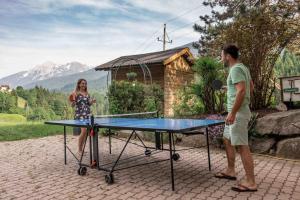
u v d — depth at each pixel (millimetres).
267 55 8719
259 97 8617
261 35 8523
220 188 4547
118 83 10391
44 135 11195
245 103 4270
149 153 7094
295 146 6438
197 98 9570
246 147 4328
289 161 6184
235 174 5082
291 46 10852
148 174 5480
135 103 10375
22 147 8711
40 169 6066
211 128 7652
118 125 4840
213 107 9234
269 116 7289
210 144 7836
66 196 4430
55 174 5656
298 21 8859
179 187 4664
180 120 5805
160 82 17312
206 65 9062
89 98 7504
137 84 10750
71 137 10578
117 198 4277
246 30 8766
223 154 7008
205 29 14969
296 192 4262
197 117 9000
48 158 7098
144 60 17531
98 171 5805
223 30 10047
